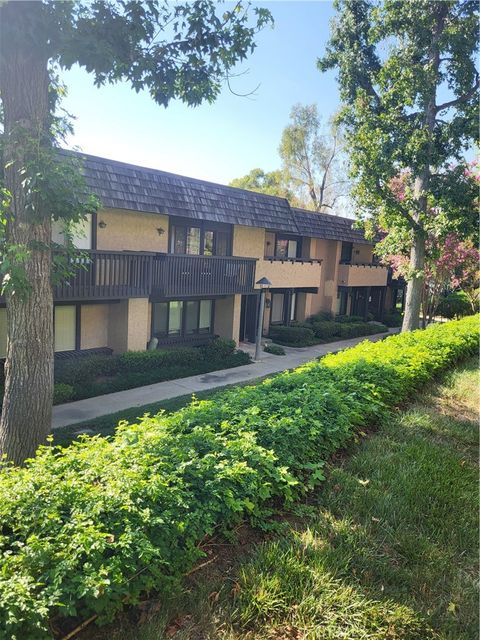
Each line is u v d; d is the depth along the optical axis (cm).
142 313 1348
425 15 1286
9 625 216
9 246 511
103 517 287
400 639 271
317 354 1791
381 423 623
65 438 821
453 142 1348
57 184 503
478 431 632
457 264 1939
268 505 391
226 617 273
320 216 2250
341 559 327
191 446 388
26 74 521
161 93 585
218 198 1512
